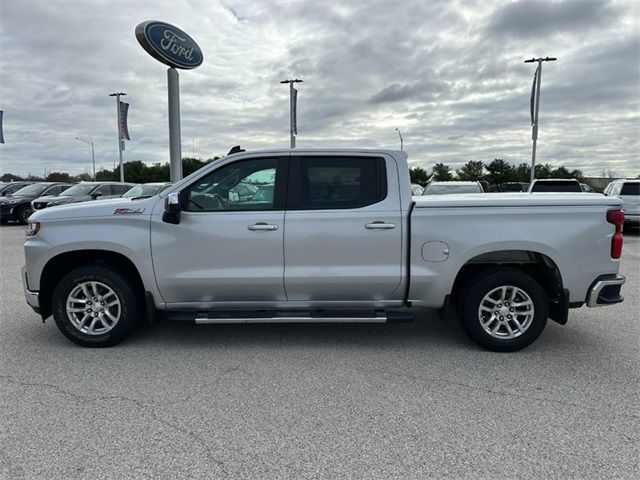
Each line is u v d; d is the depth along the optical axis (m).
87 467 2.65
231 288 4.50
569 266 4.36
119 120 38.66
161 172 64.94
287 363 4.23
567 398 3.52
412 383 3.79
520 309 4.49
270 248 4.42
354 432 3.03
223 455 2.77
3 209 18.36
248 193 4.52
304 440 2.94
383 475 2.58
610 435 2.99
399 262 4.45
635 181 14.73
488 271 4.47
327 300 4.59
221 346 4.67
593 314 5.80
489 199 4.45
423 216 4.39
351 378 3.89
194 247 4.44
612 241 4.37
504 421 3.18
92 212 4.50
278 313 4.56
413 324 5.45
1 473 2.59
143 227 4.44
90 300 4.60
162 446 2.87
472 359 4.33
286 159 4.53
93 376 3.93
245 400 3.49
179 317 4.47
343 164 4.52
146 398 3.52
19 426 3.10
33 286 4.56
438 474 2.59
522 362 4.25
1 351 4.54
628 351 4.53
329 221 4.41
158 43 11.79
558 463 2.69
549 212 4.35
